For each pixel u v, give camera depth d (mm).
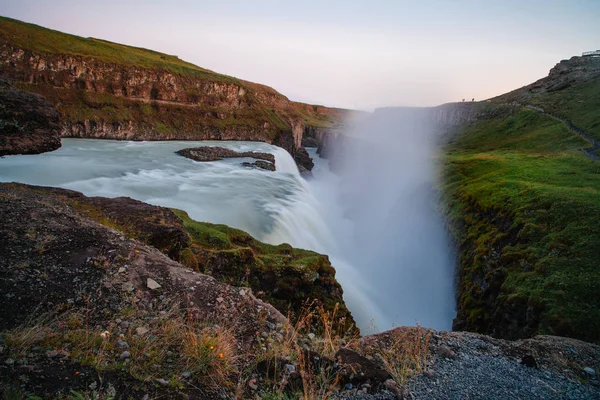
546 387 5391
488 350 6461
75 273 5863
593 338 12664
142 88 83375
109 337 4594
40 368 3643
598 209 19516
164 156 53344
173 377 4059
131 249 7215
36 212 7762
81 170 35438
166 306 5777
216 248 16984
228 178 42781
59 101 67812
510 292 16953
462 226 27953
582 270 15594
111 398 3410
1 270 5352
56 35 77438
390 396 4637
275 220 28844
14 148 35406
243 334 5621
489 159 45250
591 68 89000
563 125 58656
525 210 22359
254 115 104688
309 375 4645
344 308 18078
